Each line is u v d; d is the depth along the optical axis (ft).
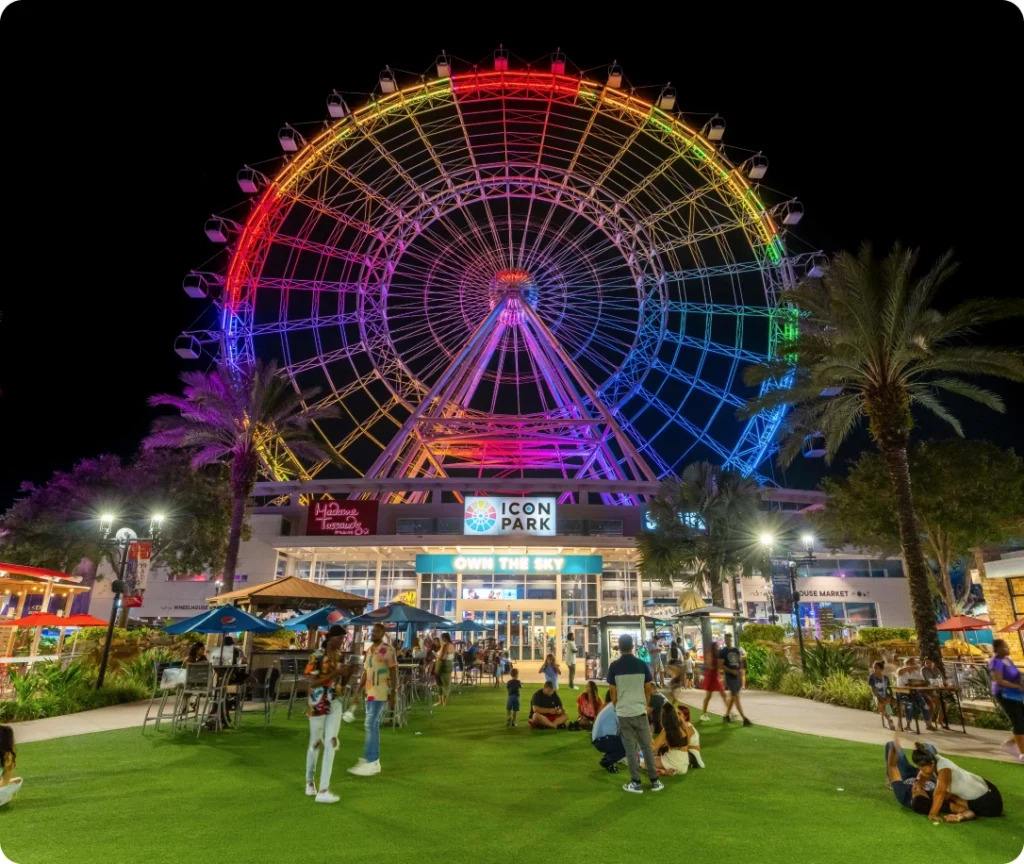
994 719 49.14
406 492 153.38
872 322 65.51
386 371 144.15
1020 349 63.26
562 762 35.37
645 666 30.07
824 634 131.13
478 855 20.33
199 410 104.06
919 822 24.09
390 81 135.74
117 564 127.03
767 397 77.20
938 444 115.85
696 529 113.39
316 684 27.89
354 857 20.12
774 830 23.04
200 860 19.88
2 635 85.05
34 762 34.42
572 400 146.00
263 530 142.10
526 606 131.03
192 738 42.86
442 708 63.77
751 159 139.23
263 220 131.95
